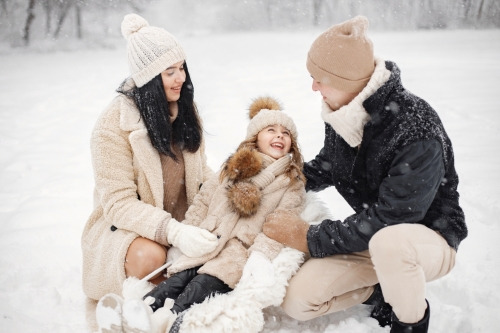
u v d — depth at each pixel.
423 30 32.72
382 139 2.09
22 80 10.62
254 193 2.44
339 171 2.39
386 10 37.38
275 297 2.16
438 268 2.08
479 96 6.95
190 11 34.97
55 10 28.86
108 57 16.58
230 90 8.18
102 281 2.48
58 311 2.54
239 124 5.97
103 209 2.55
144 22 2.56
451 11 36.50
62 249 3.19
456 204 2.17
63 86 9.62
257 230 2.44
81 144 5.72
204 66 11.38
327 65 2.09
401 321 2.02
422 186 1.99
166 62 2.46
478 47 15.16
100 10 30.92
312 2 38.16
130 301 1.89
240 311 2.04
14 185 4.46
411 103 2.09
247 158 2.52
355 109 2.09
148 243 2.41
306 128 5.63
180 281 2.28
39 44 24.33
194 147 2.71
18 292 2.68
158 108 2.51
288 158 2.61
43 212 3.78
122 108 2.51
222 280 2.24
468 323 2.25
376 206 2.07
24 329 2.34
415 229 2.01
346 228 2.10
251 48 16.34
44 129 6.38
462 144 4.89
